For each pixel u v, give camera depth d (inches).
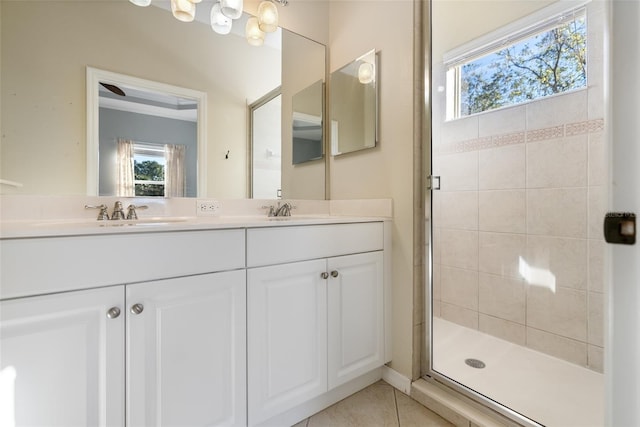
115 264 33.5
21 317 29.0
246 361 42.9
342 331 54.2
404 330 59.8
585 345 62.4
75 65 50.1
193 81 61.4
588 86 61.5
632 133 20.8
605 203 22.5
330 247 52.6
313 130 78.0
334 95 78.1
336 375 53.2
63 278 30.9
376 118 66.1
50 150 48.0
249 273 43.3
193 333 38.5
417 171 59.2
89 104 51.2
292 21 74.4
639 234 20.5
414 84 58.9
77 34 50.3
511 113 73.3
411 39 59.4
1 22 44.9
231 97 66.0
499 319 76.1
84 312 32.0
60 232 30.5
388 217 62.9
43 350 30.2
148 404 35.5
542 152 68.5
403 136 60.7
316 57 78.3
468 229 82.0
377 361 59.4
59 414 31.0
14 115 45.6
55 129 48.4
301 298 48.7
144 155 56.2
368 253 58.4
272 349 45.4
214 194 63.9
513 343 73.5
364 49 69.9
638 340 20.7
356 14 72.3
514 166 73.1
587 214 62.2
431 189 60.9
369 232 58.6
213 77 63.7
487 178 78.0
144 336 35.2
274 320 45.8
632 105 20.8
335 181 78.4
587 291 62.2
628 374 21.2
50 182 48.0
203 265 39.3
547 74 67.1
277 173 72.2
